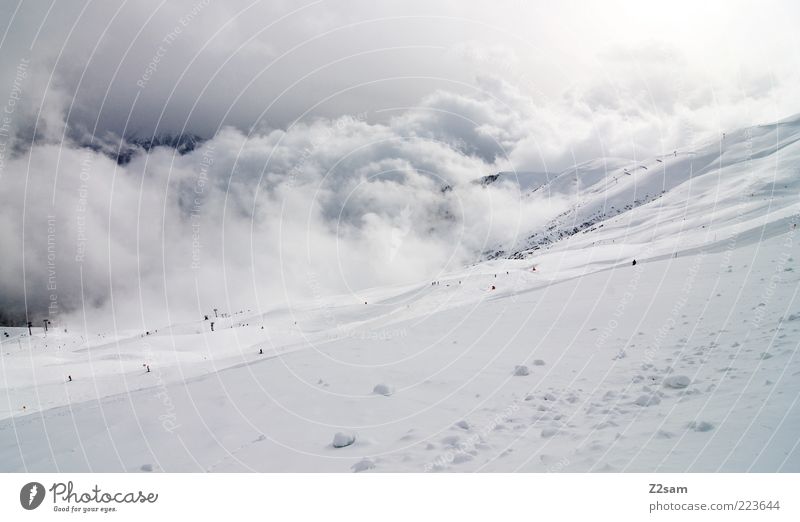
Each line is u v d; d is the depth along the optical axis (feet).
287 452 21.39
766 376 21.34
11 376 234.17
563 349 34.40
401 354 40.32
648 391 23.13
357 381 32.96
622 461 16.46
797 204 102.78
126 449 25.22
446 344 42.22
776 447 15.30
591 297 53.88
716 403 19.65
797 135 269.64
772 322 29.48
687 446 16.57
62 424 34.12
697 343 29.27
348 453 20.30
